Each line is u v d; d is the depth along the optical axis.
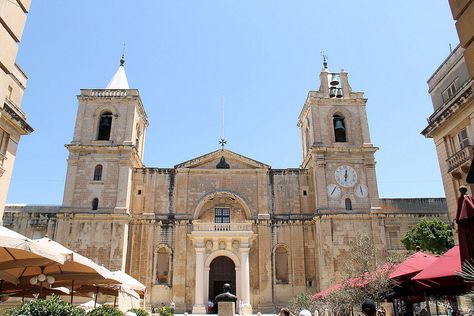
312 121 48.41
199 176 47.88
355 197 45.25
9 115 30.34
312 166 47.91
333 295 25.11
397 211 46.91
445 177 30.16
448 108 28.80
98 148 45.41
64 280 17.84
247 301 41.16
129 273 43.19
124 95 48.19
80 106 47.62
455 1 7.62
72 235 42.28
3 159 30.66
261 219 45.94
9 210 46.19
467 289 11.42
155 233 45.12
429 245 37.44
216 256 43.94
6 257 13.20
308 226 46.25
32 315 11.72
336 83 51.12
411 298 20.73
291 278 44.22
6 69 8.52
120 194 43.81
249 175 48.34
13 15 8.61
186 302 42.56
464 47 7.54
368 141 47.47
